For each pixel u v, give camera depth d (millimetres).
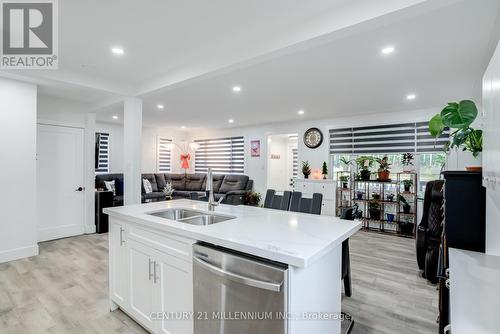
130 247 2176
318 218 2113
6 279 2984
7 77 3381
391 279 3104
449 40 2465
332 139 6309
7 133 3506
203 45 2691
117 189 6617
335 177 6316
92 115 5012
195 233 1635
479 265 1645
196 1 1976
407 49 2662
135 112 4051
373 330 2137
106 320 2236
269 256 1310
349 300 2611
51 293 2676
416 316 2340
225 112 5871
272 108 5395
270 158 7574
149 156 8328
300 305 1323
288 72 3332
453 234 1939
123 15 2162
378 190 5711
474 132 2209
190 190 8406
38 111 4359
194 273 1644
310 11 2094
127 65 3221
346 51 2715
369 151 5777
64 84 3514
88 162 4969
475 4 1916
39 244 4266
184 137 9289
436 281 2971
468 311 1191
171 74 3375
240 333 1405
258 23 2273
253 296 1351
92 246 4176
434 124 2641
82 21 2258
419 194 5289
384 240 4793
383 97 4461
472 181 1887
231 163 8289
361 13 1902
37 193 4355
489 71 1279
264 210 2480
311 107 5270
